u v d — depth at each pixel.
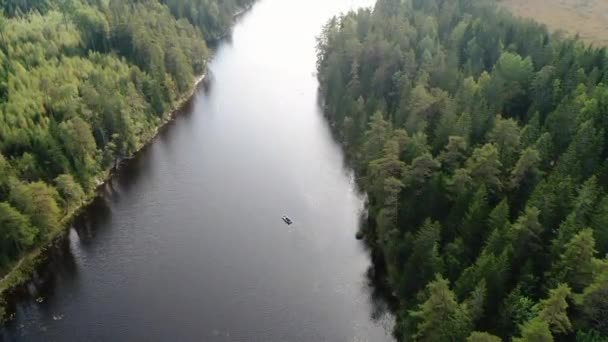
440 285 73.62
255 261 108.75
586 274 71.81
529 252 80.25
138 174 136.75
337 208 125.25
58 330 93.50
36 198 106.50
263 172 138.75
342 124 150.25
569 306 73.00
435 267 83.56
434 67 140.50
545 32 162.62
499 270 74.44
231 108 170.38
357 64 153.62
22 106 124.62
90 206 123.94
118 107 139.25
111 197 127.94
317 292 101.75
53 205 109.25
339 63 159.25
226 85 184.75
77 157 125.19
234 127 160.00
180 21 192.62
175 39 177.50
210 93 179.25
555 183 86.50
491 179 92.00
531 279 75.69
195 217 121.69
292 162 143.12
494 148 92.19
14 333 93.06
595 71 127.56
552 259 78.00
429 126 118.81
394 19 172.38
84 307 98.12
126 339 91.62
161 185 132.88
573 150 93.38
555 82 120.25
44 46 149.50
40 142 117.88
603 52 138.38
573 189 88.00
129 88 148.88
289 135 155.88
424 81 134.25
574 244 72.62
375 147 116.94
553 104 117.56
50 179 117.06
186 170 139.12
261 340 91.88
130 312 96.94
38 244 110.19
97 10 176.88
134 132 144.88
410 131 117.25
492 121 110.06
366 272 106.38
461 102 120.75
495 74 127.62
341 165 141.88
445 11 180.00
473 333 66.19
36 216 107.31
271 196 129.12
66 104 130.62
